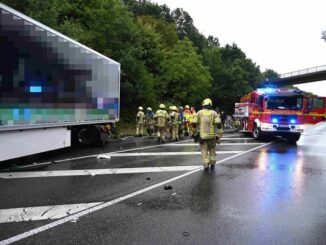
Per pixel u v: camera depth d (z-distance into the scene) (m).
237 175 8.24
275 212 5.43
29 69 8.55
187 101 37.44
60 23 25.03
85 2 27.70
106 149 12.88
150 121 18.55
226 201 5.98
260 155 11.91
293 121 17.22
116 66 15.01
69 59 10.66
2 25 7.53
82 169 8.67
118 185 7.00
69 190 6.54
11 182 7.15
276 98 17.33
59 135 10.31
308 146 15.57
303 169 9.26
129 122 28.97
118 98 15.30
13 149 8.16
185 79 35.97
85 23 27.05
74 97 11.02
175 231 4.57
